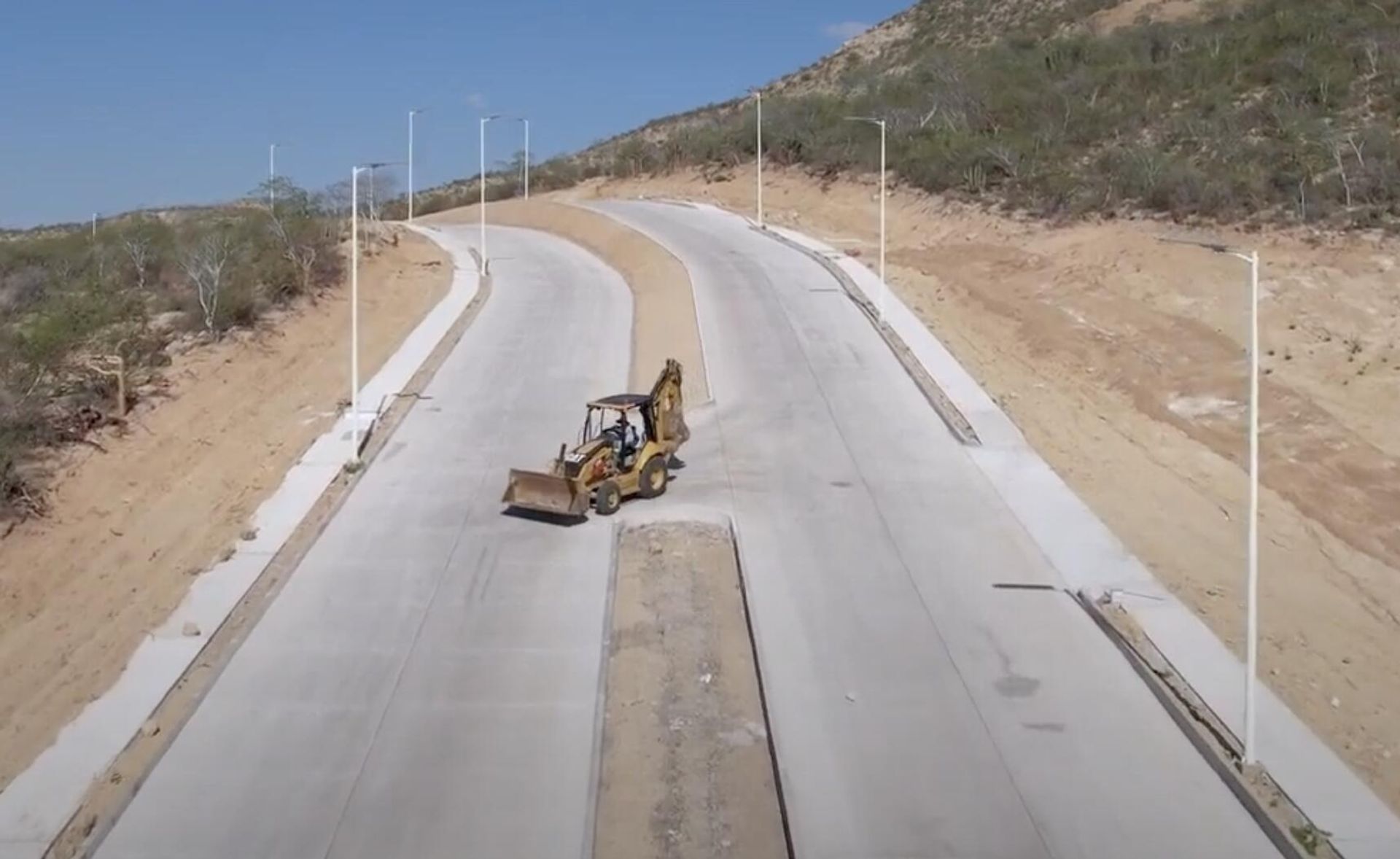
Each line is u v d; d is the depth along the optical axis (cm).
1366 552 2388
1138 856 1333
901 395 3130
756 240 5431
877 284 4400
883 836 1361
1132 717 1628
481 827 1388
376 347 3719
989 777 1480
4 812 1432
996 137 6109
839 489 2484
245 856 1339
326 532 2273
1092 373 3484
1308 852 1337
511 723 1614
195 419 2994
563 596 1994
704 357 3488
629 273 4941
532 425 2919
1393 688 1786
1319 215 4206
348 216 5575
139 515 2439
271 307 3975
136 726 1616
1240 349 3472
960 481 2533
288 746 1561
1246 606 1955
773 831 1404
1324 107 5203
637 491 2417
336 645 1834
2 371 2942
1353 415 3073
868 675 1736
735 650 1847
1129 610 1941
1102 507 2439
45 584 2142
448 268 5012
